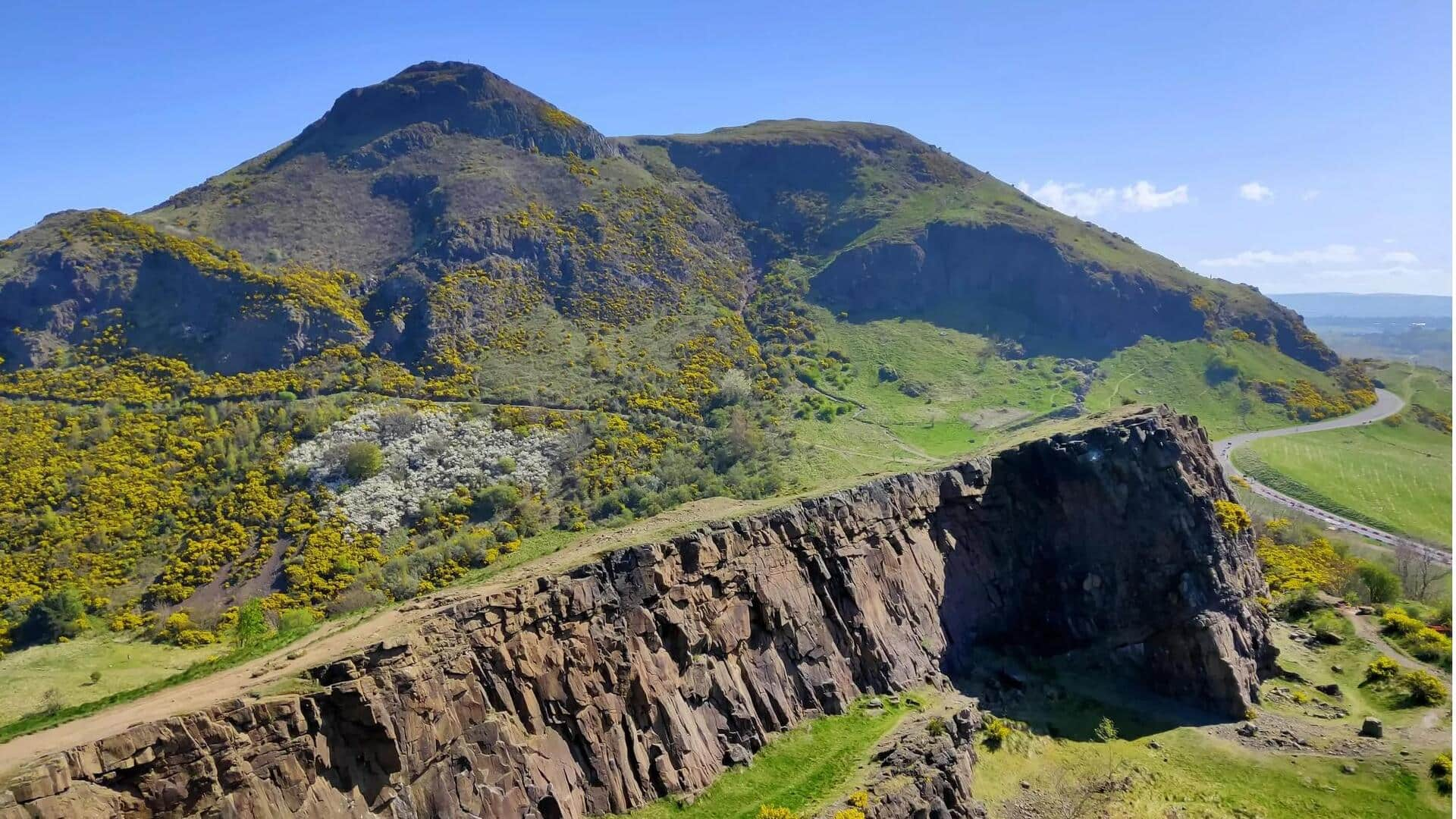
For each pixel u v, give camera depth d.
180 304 137.88
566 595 44.06
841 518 60.56
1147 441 70.38
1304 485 134.00
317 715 33.56
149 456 110.06
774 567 54.75
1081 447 69.81
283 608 86.12
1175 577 65.75
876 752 48.59
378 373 133.25
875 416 146.62
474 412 126.00
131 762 28.83
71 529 96.75
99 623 85.62
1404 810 50.22
